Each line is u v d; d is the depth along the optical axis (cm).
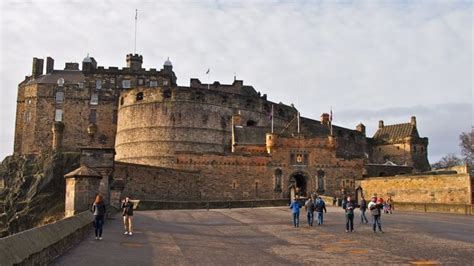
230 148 10238
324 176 8312
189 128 10012
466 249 2386
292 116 11656
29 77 12988
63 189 9212
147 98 10262
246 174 8106
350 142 11956
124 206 2997
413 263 1997
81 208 3297
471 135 12381
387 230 3353
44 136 12056
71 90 12169
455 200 6662
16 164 10069
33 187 9256
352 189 8344
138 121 10288
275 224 3944
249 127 9362
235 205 6862
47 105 12144
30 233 1666
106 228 3250
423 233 3128
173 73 13138
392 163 11644
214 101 10338
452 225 3709
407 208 6141
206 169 8031
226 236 3108
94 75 12375
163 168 7619
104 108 12162
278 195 8131
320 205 3847
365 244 2647
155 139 10000
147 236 2903
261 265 1970
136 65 12719
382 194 7806
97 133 12038
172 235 3028
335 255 2259
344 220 4297
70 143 11975
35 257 1566
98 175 3388
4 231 8644
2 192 9675
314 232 3319
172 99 10075
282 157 8250
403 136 12650
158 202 6059
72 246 2278
